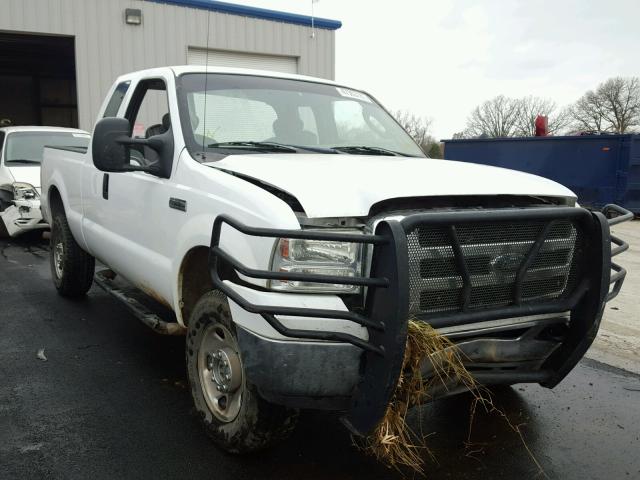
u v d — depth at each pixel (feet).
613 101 187.11
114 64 52.65
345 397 9.20
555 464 11.12
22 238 35.29
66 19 50.47
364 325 8.68
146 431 11.85
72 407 12.82
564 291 10.55
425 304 9.26
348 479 10.39
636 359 16.76
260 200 9.50
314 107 14.75
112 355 15.93
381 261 8.66
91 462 10.67
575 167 47.16
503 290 9.91
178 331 12.88
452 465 11.00
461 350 9.59
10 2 48.37
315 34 62.54
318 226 9.07
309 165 10.81
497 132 183.01
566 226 10.44
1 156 33.88
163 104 14.26
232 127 13.14
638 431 12.51
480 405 13.62
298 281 8.72
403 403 9.22
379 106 16.83
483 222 9.36
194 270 11.96
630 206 45.24
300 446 11.46
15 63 80.69
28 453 10.91
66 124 92.43
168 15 54.24
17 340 16.98
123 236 14.76
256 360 9.14
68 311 19.88
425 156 14.99
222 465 10.69
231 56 58.70
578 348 10.59
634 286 24.79
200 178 11.27
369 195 9.27
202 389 11.40
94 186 16.61
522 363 10.43
